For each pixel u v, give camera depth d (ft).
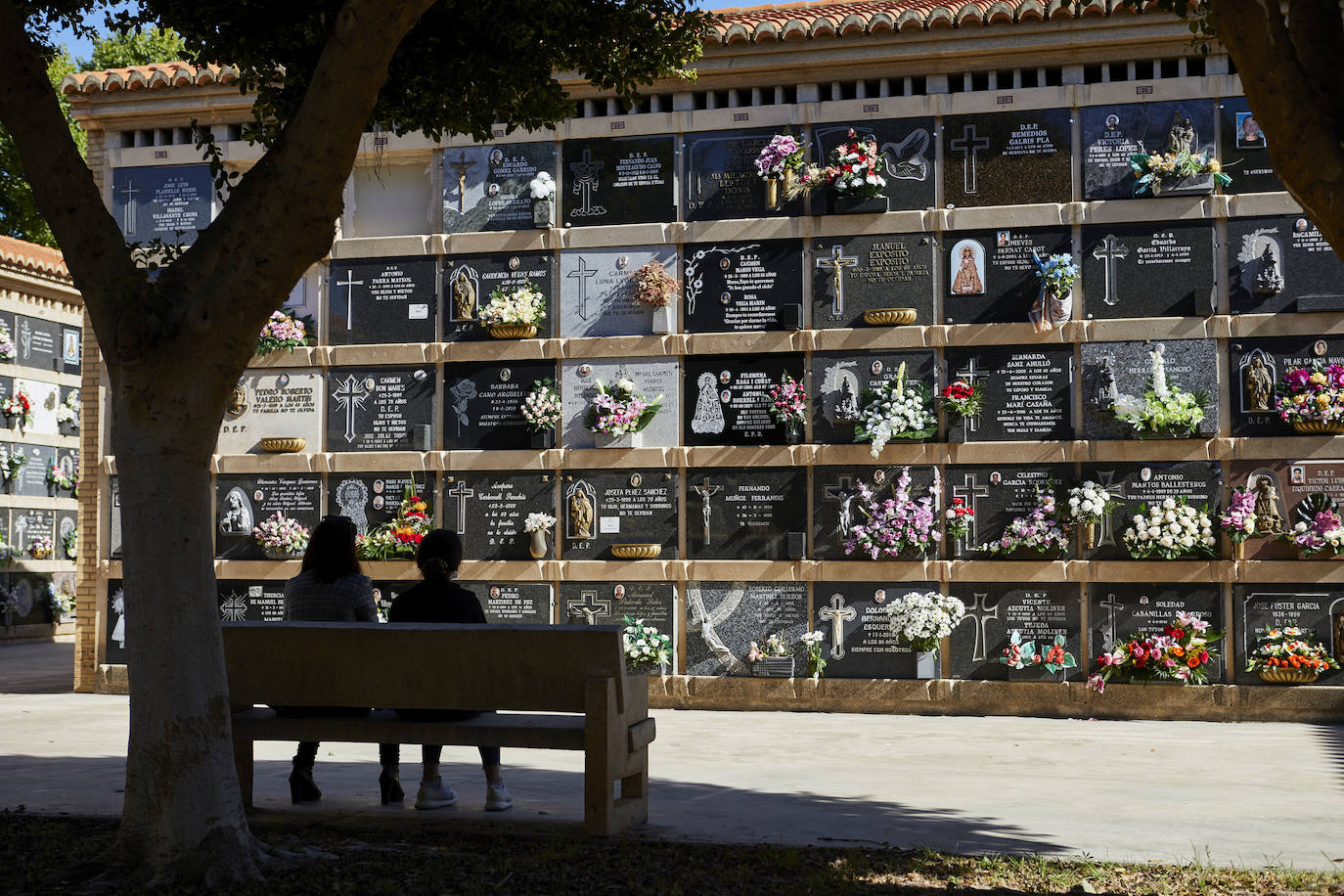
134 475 18.67
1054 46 42.32
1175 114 41.83
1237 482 40.68
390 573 45.37
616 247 45.34
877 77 44.09
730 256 44.45
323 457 46.37
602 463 44.55
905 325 43.01
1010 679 41.50
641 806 22.89
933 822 23.40
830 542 43.01
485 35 24.95
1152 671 40.29
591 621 44.14
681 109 45.11
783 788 27.37
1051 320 42.11
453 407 46.06
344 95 18.31
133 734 18.52
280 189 18.60
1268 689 39.75
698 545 43.93
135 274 18.44
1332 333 40.40
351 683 22.22
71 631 82.02
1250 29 16.76
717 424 44.11
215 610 19.11
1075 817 24.06
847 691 42.32
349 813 23.39
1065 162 42.50
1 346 75.20
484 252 46.21
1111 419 41.63
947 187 43.27
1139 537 40.42
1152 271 41.78
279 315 47.26
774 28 43.57
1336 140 16.87
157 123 48.85
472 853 19.84
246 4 23.41
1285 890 17.72
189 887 17.49
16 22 18.95
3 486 75.92
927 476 42.63
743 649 43.24
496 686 21.68
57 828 21.22
